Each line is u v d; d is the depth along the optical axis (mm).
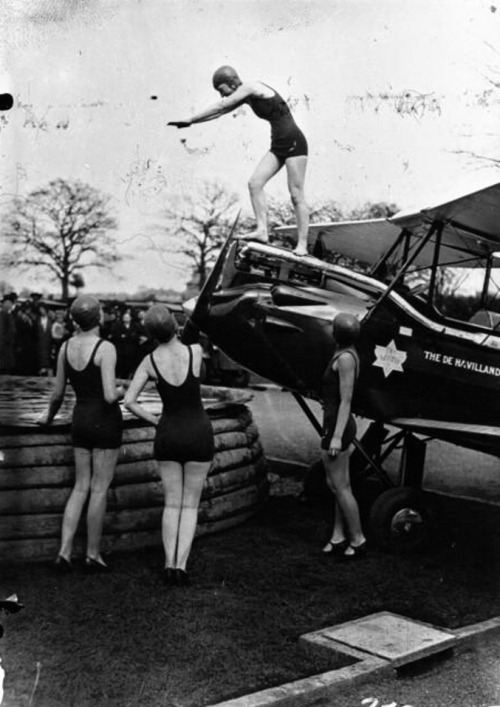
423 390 5766
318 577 4637
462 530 5820
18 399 7047
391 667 3342
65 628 3695
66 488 4773
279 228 7375
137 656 3432
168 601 4129
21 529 4645
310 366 5543
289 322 5492
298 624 3885
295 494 6883
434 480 7965
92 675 3230
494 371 5895
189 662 3396
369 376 5594
